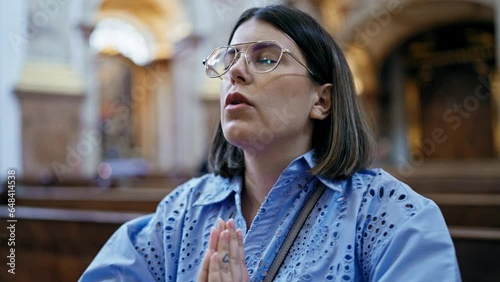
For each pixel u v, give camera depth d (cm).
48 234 272
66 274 267
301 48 114
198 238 119
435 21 1477
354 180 111
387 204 104
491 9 1312
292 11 117
